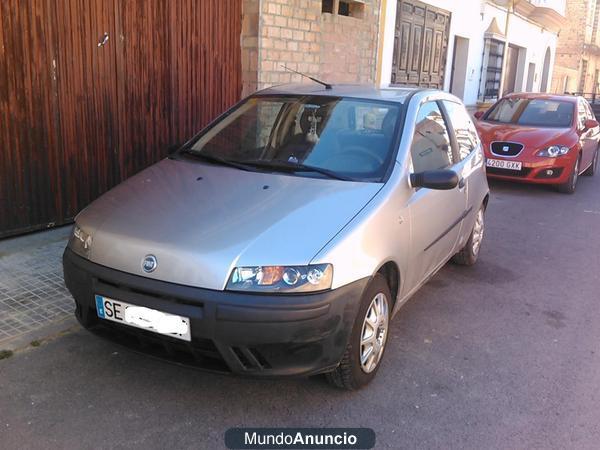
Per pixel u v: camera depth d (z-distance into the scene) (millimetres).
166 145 6770
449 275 5422
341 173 3629
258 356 2855
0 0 4840
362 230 3092
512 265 5828
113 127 6039
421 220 3779
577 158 9625
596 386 3574
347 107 4145
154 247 2941
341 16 9172
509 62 19875
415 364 3717
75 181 5746
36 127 5297
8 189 5188
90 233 3207
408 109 4074
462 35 14742
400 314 4488
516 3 17062
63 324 3939
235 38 7652
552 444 2988
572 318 4598
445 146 4551
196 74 7066
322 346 2881
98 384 3299
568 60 32938
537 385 3551
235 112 4492
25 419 2965
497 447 2943
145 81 6340
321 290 2836
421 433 3021
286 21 8000
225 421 3029
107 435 2875
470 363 3777
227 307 2744
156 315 2875
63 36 5383
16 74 5059
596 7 34281
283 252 2846
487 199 5730
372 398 3297
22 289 4395
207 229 3012
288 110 4258
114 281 2990
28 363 3465
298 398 3256
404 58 12094
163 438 2875
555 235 7070
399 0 11344
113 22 5852
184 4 6695
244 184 3506
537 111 10305
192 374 3436
